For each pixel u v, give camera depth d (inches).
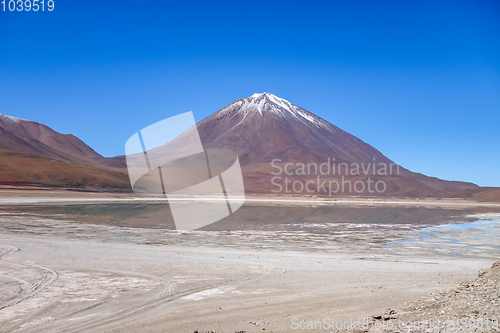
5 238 782.5
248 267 527.2
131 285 418.6
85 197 2918.3
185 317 313.6
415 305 297.7
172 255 617.9
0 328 289.3
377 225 1366.9
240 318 309.3
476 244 864.9
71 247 682.2
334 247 796.0
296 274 483.8
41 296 372.2
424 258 656.4
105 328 289.0
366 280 450.0
